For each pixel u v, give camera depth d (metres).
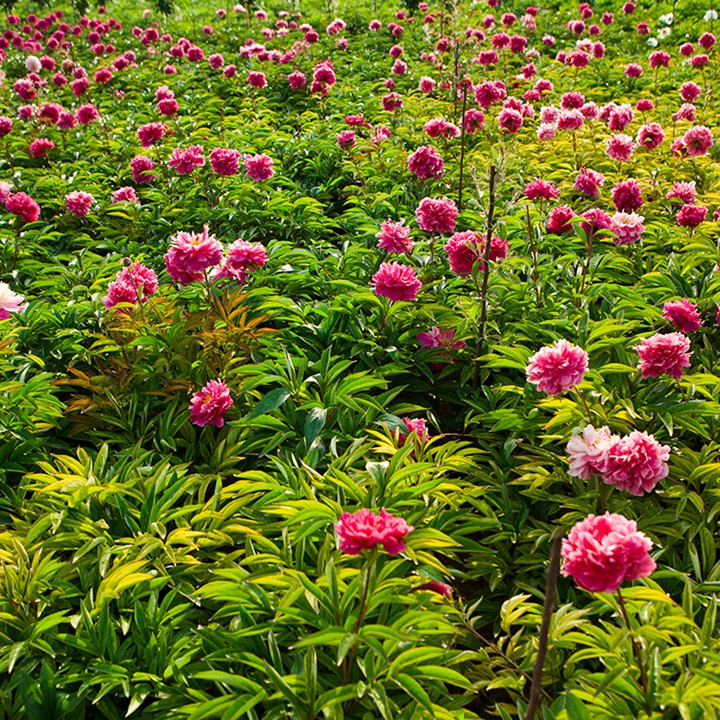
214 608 2.74
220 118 6.08
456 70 4.33
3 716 2.54
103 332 3.56
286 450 3.04
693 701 2.43
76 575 2.79
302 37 9.06
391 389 3.23
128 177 5.04
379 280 3.27
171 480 2.94
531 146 4.92
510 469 3.07
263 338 3.34
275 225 4.29
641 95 6.49
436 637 2.65
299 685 2.49
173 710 2.50
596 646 2.58
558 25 9.36
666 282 3.57
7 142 5.67
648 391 3.09
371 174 4.75
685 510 2.93
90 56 9.65
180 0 13.07
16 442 3.17
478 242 3.35
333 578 2.56
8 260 4.12
